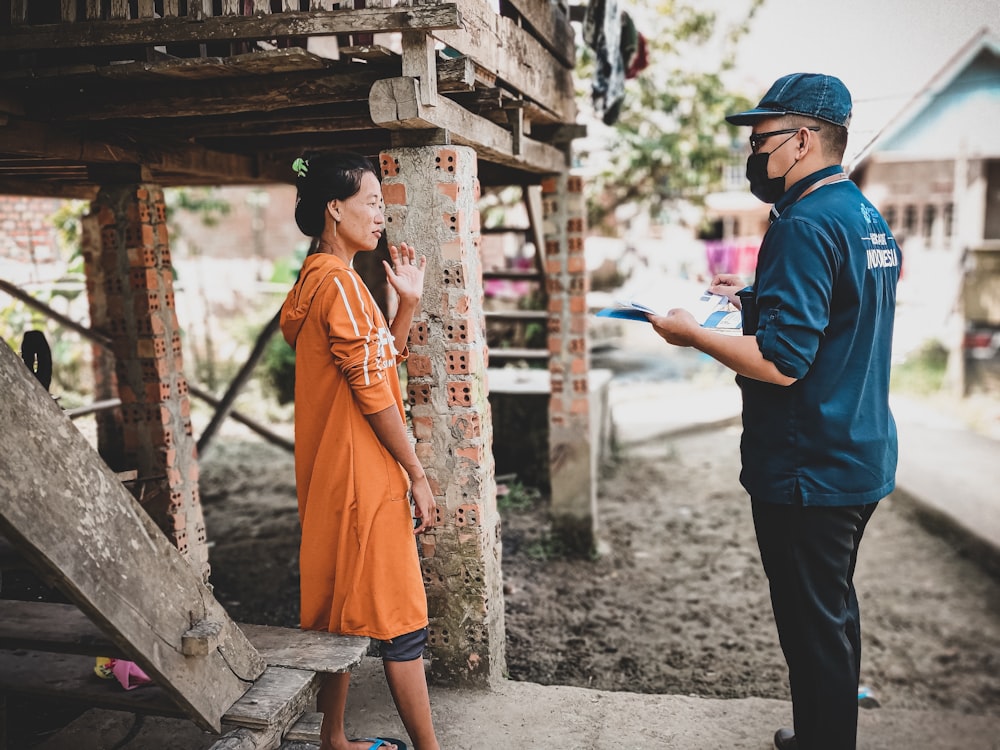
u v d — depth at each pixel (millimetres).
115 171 4176
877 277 2334
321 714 2264
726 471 8328
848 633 2633
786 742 2846
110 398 6691
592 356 15414
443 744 2891
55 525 1731
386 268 2588
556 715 3096
